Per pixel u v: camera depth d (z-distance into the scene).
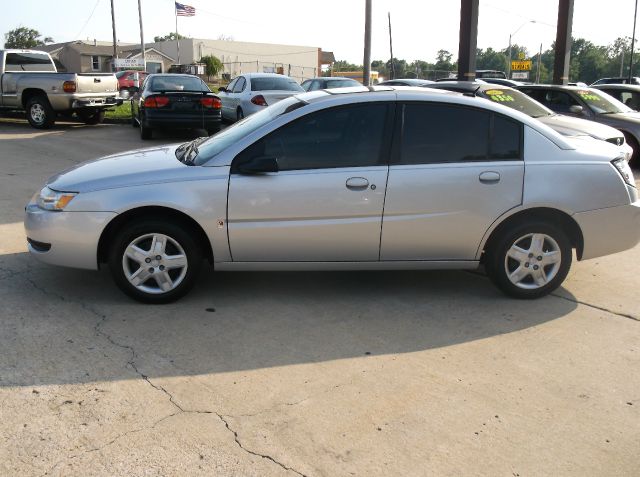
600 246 4.89
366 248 4.66
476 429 3.19
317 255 4.66
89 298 4.77
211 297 4.87
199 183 4.45
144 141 13.88
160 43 71.56
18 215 7.08
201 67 53.69
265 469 2.83
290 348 4.04
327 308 4.72
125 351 3.93
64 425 3.11
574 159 4.74
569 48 21.53
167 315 4.50
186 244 4.57
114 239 4.51
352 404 3.39
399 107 4.61
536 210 4.75
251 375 3.68
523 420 3.29
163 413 3.25
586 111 11.43
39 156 11.36
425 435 3.12
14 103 15.74
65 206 4.46
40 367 3.68
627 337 4.34
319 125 4.55
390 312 4.68
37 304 4.62
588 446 3.08
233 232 4.52
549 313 4.73
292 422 3.20
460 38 16.72
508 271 4.86
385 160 4.57
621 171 4.86
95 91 16.12
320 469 2.84
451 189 4.59
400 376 3.71
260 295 4.94
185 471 2.79
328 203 4.52
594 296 5.11
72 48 63.94
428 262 4.79
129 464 2.83
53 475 2.74
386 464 2.89
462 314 4.67
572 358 4.00
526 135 4.71
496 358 3.98
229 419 3.21
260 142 4.51
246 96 14.45
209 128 13.77
